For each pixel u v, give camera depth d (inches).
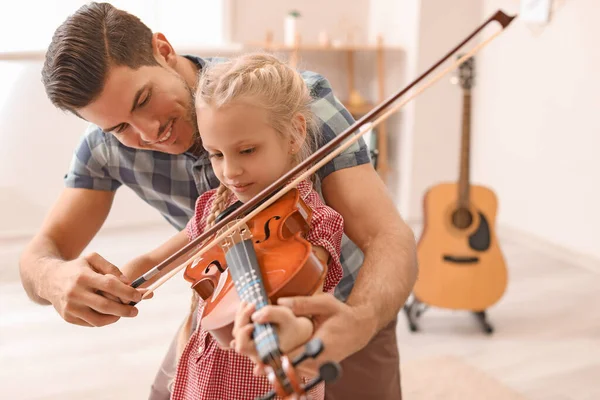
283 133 45.6
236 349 34.3
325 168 50.4
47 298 50.2
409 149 176.6
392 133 185.0
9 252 157.8
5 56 153.9
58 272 49.6
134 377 108.0
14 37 161.5
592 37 143.1
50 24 163.5
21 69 158.9
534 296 136.4
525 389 104.7
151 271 46.3
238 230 44.8
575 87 148.6
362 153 51.3
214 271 45.1
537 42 157.2
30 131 162.4
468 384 105.3
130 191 174.2
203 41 181.2
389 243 45.3
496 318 127.5
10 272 146.9
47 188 166.7
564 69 150.7
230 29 179.3
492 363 112.0
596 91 143.7
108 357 113.7
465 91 124.6
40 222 167.9
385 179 189.0
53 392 103.1
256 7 181.3
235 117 43.5
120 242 164.9
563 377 108.1
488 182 177.8
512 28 163.8
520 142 165.6
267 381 46.3
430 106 174.4
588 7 143.1
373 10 189.6
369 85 193.2
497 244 124.9
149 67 51.1
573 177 152.1
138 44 50.8
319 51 190.9
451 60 172.4
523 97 163.2
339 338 36.4
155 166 58.9
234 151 44.4
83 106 49.6
